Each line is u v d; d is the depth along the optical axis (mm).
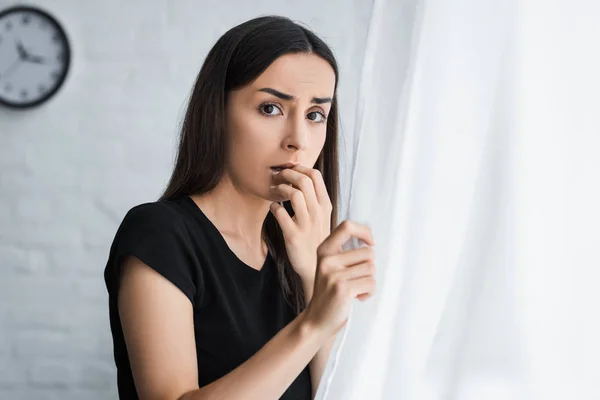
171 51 2646
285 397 1069
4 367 2623
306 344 789
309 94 1008
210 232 1045
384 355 662
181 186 1076
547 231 615
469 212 637
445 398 624
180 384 899
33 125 2646
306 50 1010
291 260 1005
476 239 625
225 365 1028
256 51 1004
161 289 926
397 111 669
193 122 1065
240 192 1077
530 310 610
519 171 620
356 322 680
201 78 1060
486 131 633
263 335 1070
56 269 2641
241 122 1020
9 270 2635
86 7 2639
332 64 1045
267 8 2658
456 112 646
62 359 2635
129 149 2650
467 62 645
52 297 2637
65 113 2643
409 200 654
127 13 2645
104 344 2645
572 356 605
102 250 2650
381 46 677
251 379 794
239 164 1037
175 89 2648
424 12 653
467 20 646
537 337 608
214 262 1038
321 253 756
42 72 2619
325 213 1006
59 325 2637
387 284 662
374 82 677
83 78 2645
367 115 674
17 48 2609
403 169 652
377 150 676
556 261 611
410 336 655
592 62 616
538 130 621
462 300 626
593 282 604
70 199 2646
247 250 1096
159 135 2650
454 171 645
